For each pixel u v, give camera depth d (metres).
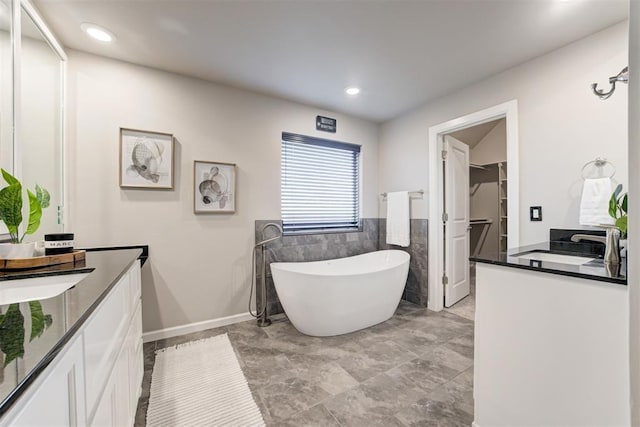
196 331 2.43
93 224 2.03
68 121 1.95
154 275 2.26
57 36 1.82
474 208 5.31
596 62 1.81
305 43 1.93
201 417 1.41
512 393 1.19
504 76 2.30
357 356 2.01
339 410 1.46
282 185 3.02
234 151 2.62
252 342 2.23
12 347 0.49
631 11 0.57
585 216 1.72
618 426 0.91
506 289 1.21
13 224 1.18
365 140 3.54
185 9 1.60
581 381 1.00
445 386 1.67
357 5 1.57
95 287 0.87
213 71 2.32
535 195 2.10
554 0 1.53
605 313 0.94
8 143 1.36
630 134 0.58
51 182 1.79
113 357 0.97
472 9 1.60
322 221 3.32
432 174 2.96
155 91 2.26
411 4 1.56
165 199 2.30
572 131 1.91
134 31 1.79
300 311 2.32
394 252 3.27
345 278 2.30
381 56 2.09
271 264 2.55
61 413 0.56
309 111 3.08
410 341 2.25
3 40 1.34
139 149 2.19
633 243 0.58
